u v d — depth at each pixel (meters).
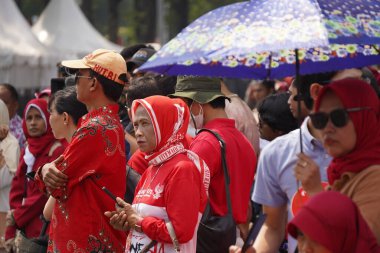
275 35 5.18
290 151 6.26
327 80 6.42
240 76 6.50
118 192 7.63
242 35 5.28
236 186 7.90
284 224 6.44
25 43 20.22
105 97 7.75
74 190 7.51
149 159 6.87
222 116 8.18
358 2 5.50
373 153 5.25
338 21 5.24
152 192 6.78
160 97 6.90
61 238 7.59
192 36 5.52
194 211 6.67
